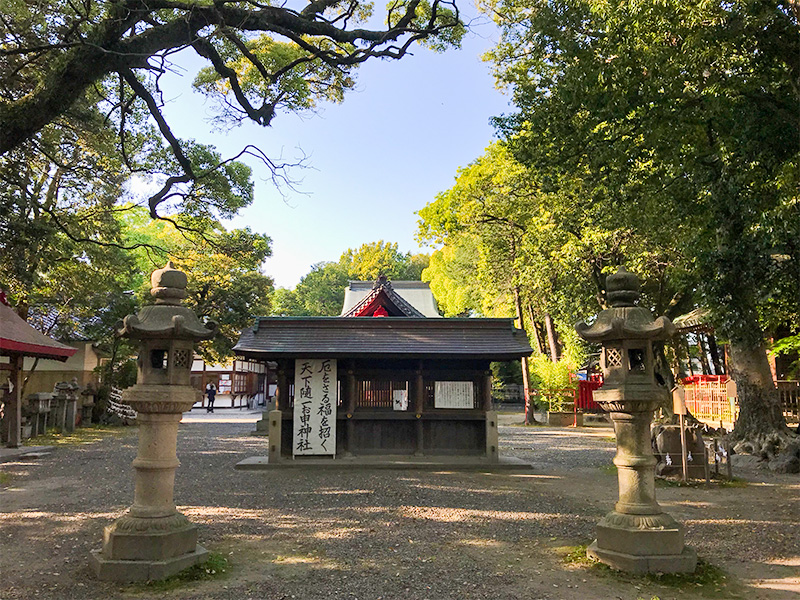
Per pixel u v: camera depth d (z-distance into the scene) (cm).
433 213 2848
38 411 1873
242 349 1220
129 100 1280
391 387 1298
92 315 2491
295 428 1257
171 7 1065
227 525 722
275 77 1270
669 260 1847
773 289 1234
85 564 554
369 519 759
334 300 6556
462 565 559
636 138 1244
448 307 4294
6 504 857
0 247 1473
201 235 1866
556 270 2116
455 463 1221
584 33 1180
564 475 1164
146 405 534
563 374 2778
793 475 1184
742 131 1182
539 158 1362
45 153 1526
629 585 499
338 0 1352
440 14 1381
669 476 1095
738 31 1059
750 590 496
